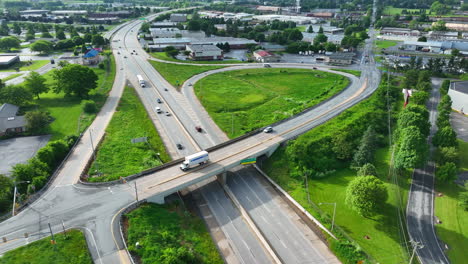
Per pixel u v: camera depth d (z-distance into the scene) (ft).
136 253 258.37
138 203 311.06
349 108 558.97
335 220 325.62
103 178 351.25
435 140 445.37
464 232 309.42
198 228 318.65
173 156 423.23
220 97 634.02
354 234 306.76
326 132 463.42
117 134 474.49
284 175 398.83
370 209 307.99
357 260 276.82
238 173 412.77
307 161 410.72
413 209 340.80
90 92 653.30
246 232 319.47
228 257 288.71
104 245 263.08
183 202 354.33
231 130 490.49
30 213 296.30
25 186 331.36
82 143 440.86
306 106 571.69
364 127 497.87
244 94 654.12
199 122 523.70
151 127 504.84
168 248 268.41
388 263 273.75
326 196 362.94
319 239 306.55
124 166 388.57
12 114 513.45
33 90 597.11
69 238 266.57
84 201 313.53
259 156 430.61
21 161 407.03
